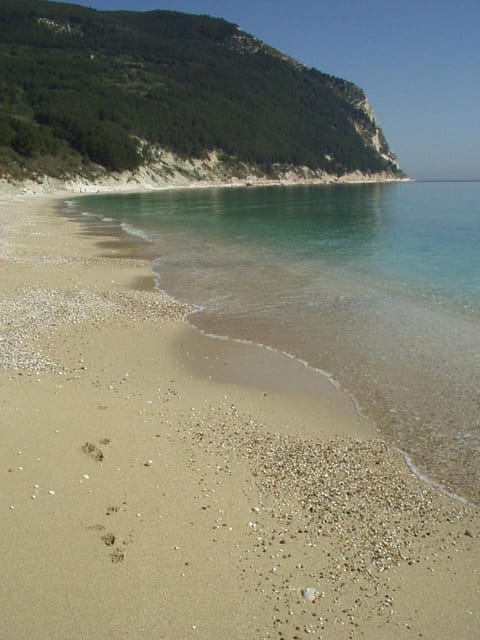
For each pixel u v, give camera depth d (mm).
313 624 5770
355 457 9141
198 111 166375
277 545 6879
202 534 7012
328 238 35812
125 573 6266
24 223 43062
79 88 147125
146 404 10836
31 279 21688
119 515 7242
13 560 6312
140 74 183250
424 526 7367
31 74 153000
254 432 9930
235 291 20859
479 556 6828
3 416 9578
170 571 6348
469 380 12203
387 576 6457
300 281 22438
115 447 8953
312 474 8547
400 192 120688
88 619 5648
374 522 7406
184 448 9148
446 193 115625
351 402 11305
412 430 10094
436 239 34156
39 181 91438
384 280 22250
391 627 5777
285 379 12492
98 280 22375
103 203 72000
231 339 15258
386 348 14352
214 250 30938
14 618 5602
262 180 160500
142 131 136875
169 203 73000
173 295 20281
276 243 33688
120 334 15336
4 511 7090
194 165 142750
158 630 5578
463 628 5793
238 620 5762
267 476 8430
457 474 8672
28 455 8406
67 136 113000
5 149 91562
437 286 20922
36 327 15391
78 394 10984
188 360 13570
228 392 11742
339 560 6672
